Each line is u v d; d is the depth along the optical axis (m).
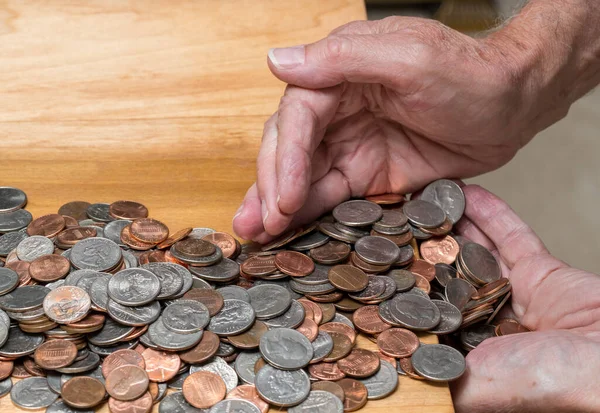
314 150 1.10
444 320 0.98
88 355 0.89
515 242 1.18
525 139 1.30
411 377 0.92
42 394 0.86
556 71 1.21
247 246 1.09
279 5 1.55
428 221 1.12
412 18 1.18
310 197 1.13
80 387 0.85
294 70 1.05
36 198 1.17
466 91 1.10
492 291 1.04
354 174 1.18
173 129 1.32
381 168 1.21
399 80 1.07
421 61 1.05
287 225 1.04
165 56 1.44
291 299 0.97
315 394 0.87
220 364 0.90
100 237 1.04
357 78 1.07
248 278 1.03
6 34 1.44
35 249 1.03
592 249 2.23
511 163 2.47
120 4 1.52
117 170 1.24
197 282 0.99
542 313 1.09
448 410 0.88
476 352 0.98
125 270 0.97
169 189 1.21
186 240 1.05
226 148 1.30
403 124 1.18
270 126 1.11
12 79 1.37
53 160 1.25
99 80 1.39
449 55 1.07
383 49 1.05
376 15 2.35
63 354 0.87
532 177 2.42
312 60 1.05
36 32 1.46
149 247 1.05
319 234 1.09
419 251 1.14
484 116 1.15
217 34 1.48
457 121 1.15
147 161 1.26
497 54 1.14
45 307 0.90
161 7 1.53
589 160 2.47
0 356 0.88
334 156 1.17
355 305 0.99
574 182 2.41
